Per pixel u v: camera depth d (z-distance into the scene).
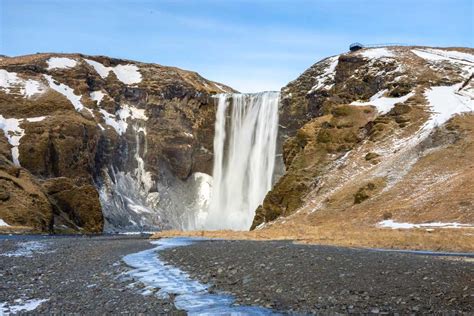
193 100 179.75
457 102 102.19
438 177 77.56
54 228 121.56
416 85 113.88
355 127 106.81
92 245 59.12
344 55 139.38
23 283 29.69
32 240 73.62
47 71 173.00
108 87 180.38
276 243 52.47
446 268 28.58
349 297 22.47
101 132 161.50
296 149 115.44
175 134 175.38
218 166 169.62
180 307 22.25
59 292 26.59
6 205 114.25
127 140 169.25
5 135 143.62
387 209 72.38
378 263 30.73
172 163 173.88
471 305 20.78
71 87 172.62
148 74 189.38
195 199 168.38
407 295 22.44
